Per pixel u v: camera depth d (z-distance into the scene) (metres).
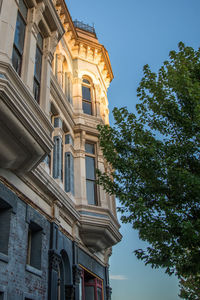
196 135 8.41
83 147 15.80
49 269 10.00
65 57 17.38
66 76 17.53
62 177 13.93
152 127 9.62
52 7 11.32
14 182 8.62
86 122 16.56
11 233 7.94
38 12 10.40
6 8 7.97
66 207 12.20
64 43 17.89
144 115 9.81
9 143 7.55
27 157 8.30
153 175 8.57
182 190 7.80
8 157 7.82
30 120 7.68
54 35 11.68
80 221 13.70
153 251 8.02
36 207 9.71
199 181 7.25
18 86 7.68
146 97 9.88
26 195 9.21
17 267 7.95
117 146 9.62
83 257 14.11
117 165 9.20
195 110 8.19
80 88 17.91
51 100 13.70
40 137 8.15
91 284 15.35
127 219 8.52
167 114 9.14
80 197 14.33
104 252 17.80
